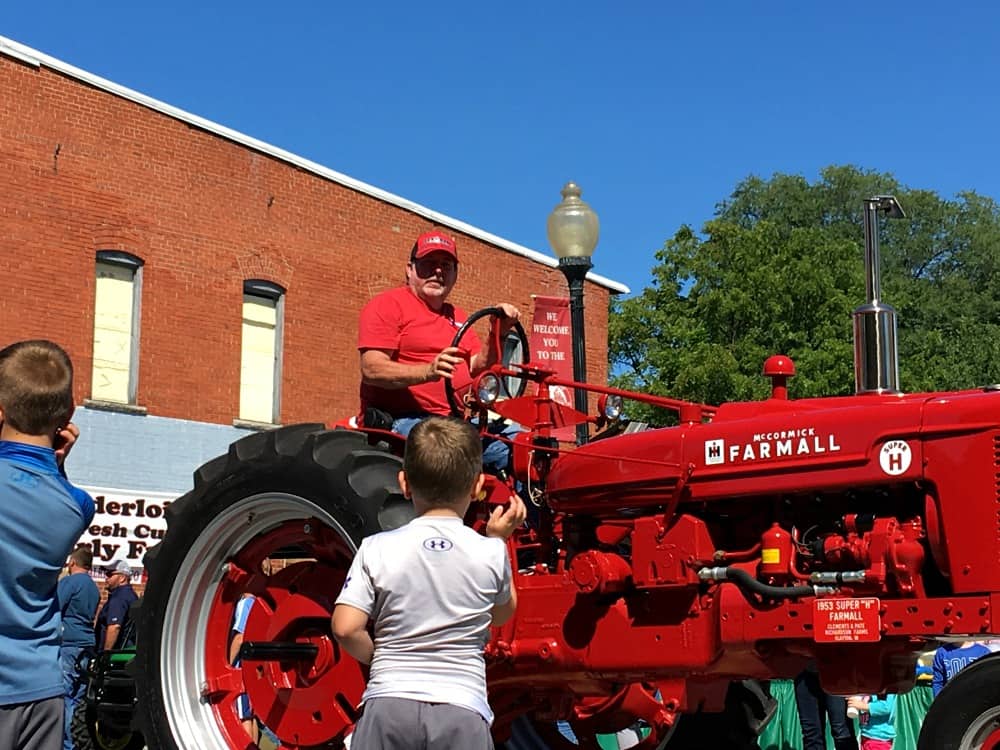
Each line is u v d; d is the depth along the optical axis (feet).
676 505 15.65
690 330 113.29
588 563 15.87
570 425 18.06
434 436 11.94
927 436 13.94
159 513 60.54
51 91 58.90
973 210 187.73
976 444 13.62
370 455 17.20
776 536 14.66
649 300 119.65
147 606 18.86
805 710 27.17
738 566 14.98
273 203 67.26
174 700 18.45
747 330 113.39
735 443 15.29
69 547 11.80
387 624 11.49
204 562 18.61
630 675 15.97
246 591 18.93
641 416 75.77
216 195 64.85
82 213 59.62
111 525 58.95
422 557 11.53
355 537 16.62
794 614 14.39
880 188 186.09
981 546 13.44
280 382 66.85
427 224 74.08
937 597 13.69
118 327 61.36
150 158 62.39
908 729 31.55
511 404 17.43
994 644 27.53
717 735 20.76
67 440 12.41
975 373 148.15
